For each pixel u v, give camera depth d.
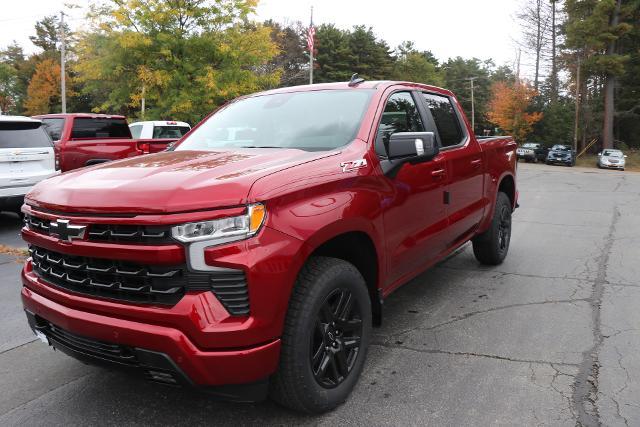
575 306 4.81
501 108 50.09
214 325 2.37
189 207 2.37
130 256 2.42
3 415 3.01
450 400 3.13
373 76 56.09
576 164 42.19
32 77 57.12
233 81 19.39
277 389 2.74
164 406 3.09
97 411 3.04
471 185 4.98
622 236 8.35
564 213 11.17
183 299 2.38
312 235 2.68
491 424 2.87
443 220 4.36
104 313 2.54
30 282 2.96
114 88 20.55
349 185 3.08
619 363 3.60
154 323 2.42
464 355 3.76
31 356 3.81
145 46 18.39
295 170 2.79
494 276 5.83
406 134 3.33
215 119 4.26
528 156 42.62
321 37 52.25
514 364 3.60
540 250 7.22
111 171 2.89
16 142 8.27
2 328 4.34
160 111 19.84
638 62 49.00
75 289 2.68
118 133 11.54
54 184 2.91
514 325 4.34
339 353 2.99
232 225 2.41
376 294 3.46
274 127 3.79
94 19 18.41
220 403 3.12
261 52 20.28
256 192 2.49
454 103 5.20
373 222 3.24
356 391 3.24
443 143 4.63
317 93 4.06
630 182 21.86
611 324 4.35
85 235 2.55
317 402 2.83
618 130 52.53
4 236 8.08
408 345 3.95
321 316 2.86
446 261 6.51
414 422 2.89
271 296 2.48
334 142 3.46
